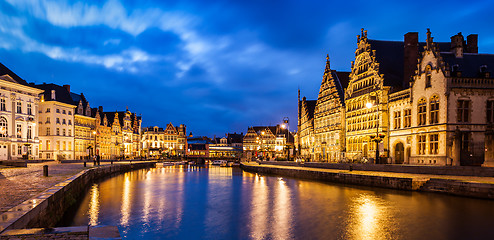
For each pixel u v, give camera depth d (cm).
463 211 2048
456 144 3581
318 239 1642
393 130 4688
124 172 6719
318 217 2088
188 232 1812
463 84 3738
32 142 6919
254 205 2564
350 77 5891
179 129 15050
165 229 1872
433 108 3922
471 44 5028
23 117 6681
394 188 3019
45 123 7950
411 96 4294
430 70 3984
